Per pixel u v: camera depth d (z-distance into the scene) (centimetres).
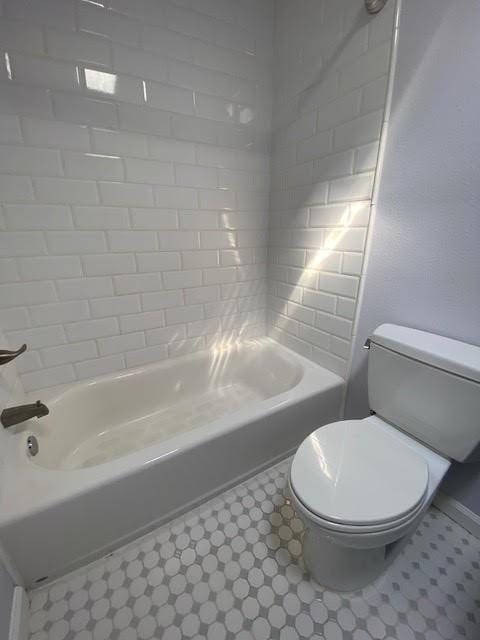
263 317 187
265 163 156
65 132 108
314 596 89
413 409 100
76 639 81
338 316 136
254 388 177
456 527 108
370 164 108
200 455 106
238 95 138
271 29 138
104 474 89
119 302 139
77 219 119
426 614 84
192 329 164
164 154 129
